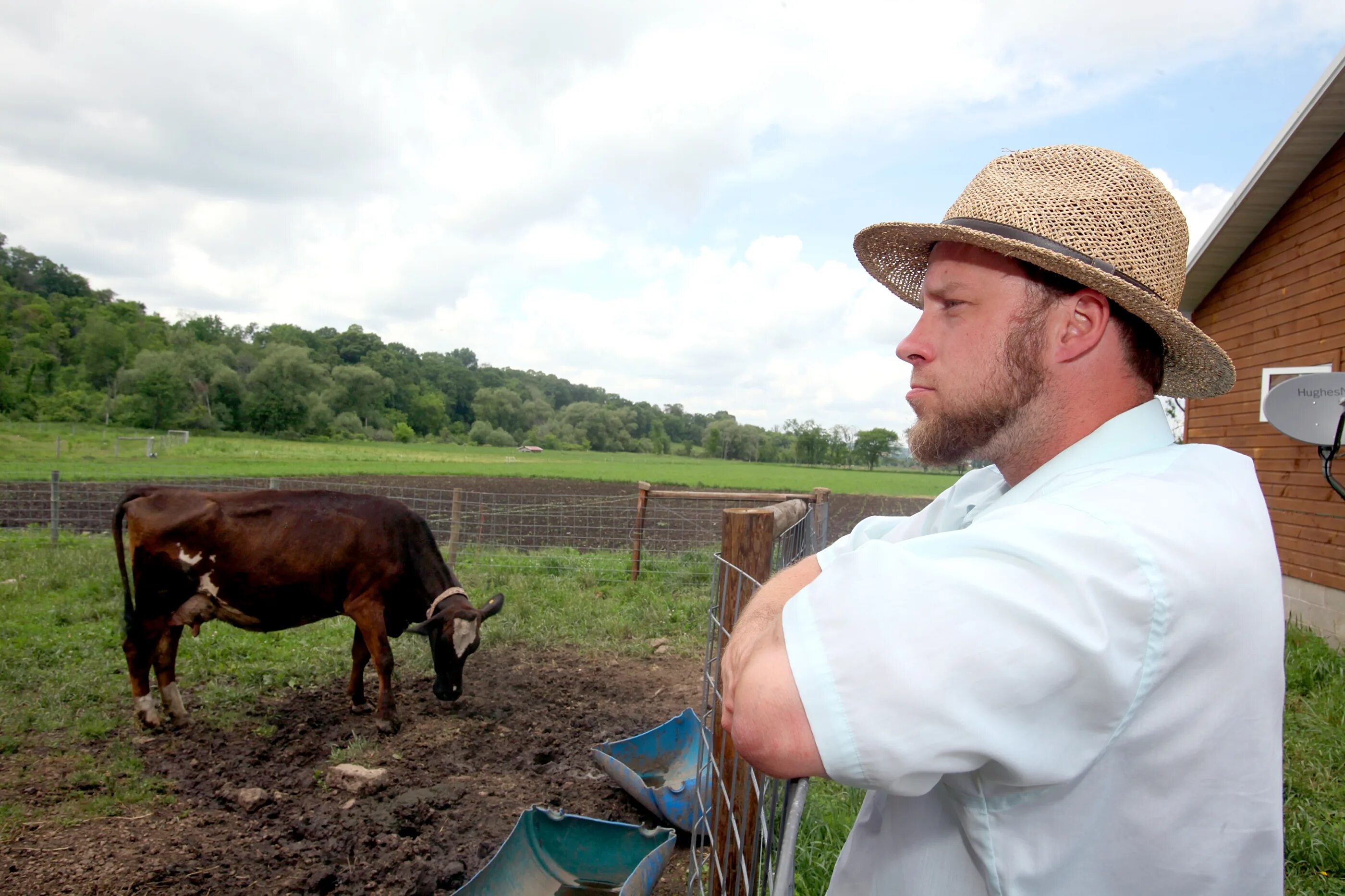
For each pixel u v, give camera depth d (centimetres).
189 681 579
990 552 78
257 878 328
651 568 1027
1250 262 838
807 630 77
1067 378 97
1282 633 83
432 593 545
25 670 573
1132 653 73
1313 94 630
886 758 72
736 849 212
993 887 85
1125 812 82
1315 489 730
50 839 350
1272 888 82
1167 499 81
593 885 321
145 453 4122
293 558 505
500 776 436
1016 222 95
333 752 460
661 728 438
